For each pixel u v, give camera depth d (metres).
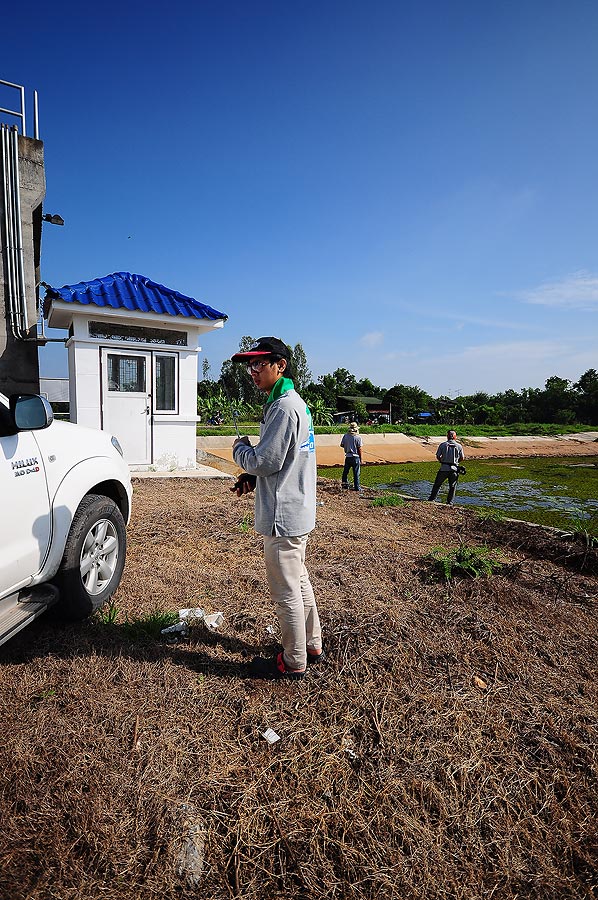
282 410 2.48
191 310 9.36
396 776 2.21
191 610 3.59
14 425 2.75
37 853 1.82
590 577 4.91
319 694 2.73
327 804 2.06
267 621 3.55
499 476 18.06
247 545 5.36
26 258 7.94
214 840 1.90
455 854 1.90
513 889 1.79
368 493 10.89
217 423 35.31
